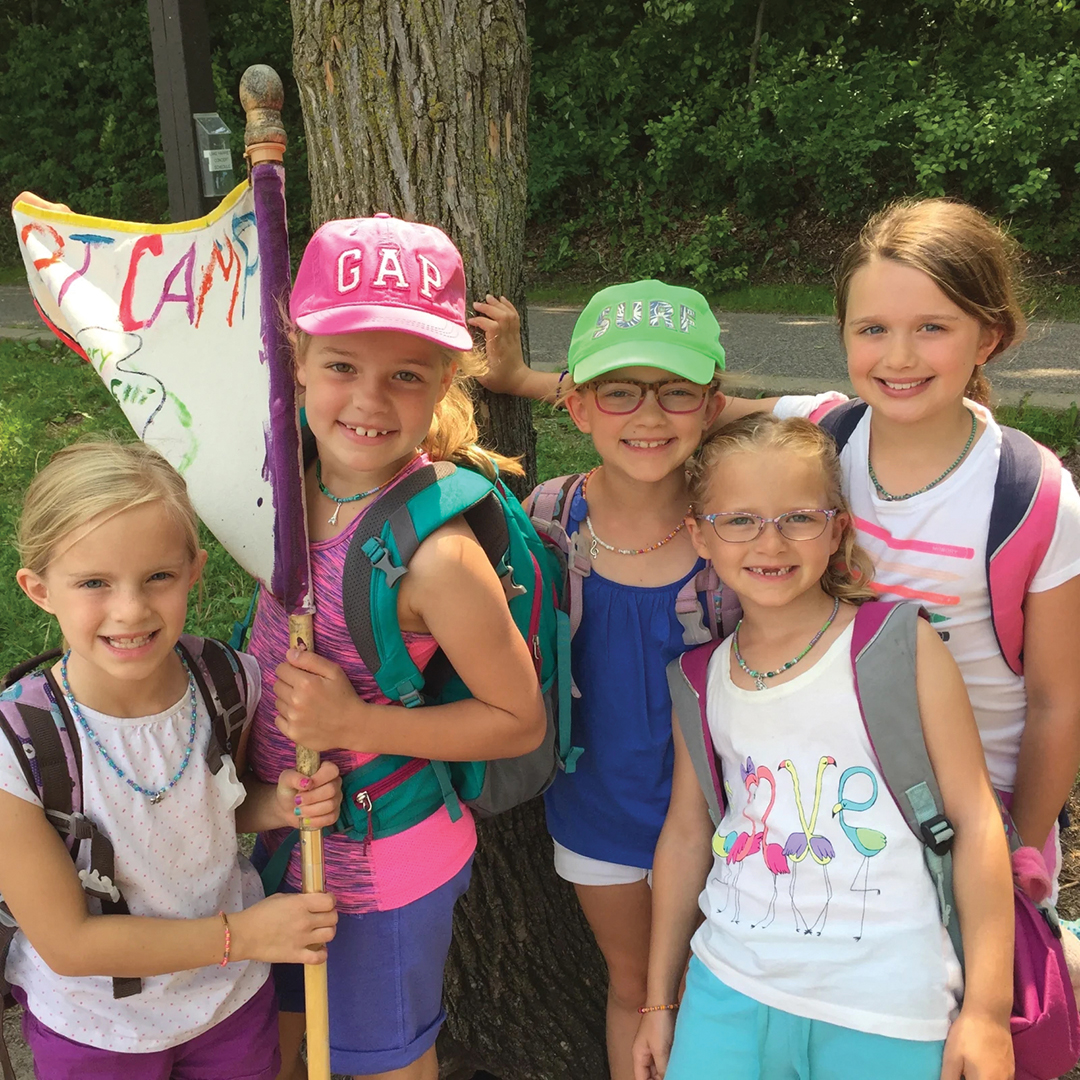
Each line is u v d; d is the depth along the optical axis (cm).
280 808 173
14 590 427
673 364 185
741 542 179
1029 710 192
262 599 182
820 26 1181
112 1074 167
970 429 191
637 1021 228
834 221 1128
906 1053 163
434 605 160
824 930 170
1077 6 1096
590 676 204
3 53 1565
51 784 155
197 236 163
